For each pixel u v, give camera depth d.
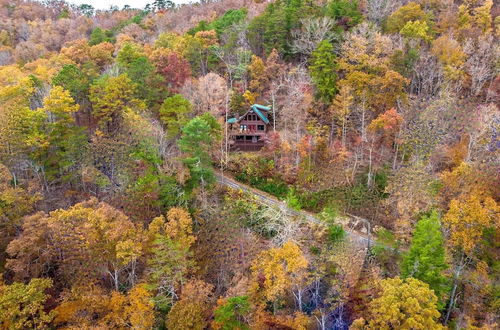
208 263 48.78
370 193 58.62
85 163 56.25
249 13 99.75
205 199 55.59
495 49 68.69
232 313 41.25
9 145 53.97
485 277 42.53
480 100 66.12
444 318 43.41
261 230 55.16
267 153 67.31
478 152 53.34
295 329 42.81
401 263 43.59
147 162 56.91
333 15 82.75
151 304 42.12
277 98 73.38
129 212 51.00
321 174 61.75
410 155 59.78
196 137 54.41
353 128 64.50
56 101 57.34
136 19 135.00
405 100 64.12
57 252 46.59
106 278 47.91
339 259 45.84
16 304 38.91
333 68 68.12
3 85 72.88
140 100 66.12
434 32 77.62
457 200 45.62
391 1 86.12
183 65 75.50
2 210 46.53
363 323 38.09
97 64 89.56
